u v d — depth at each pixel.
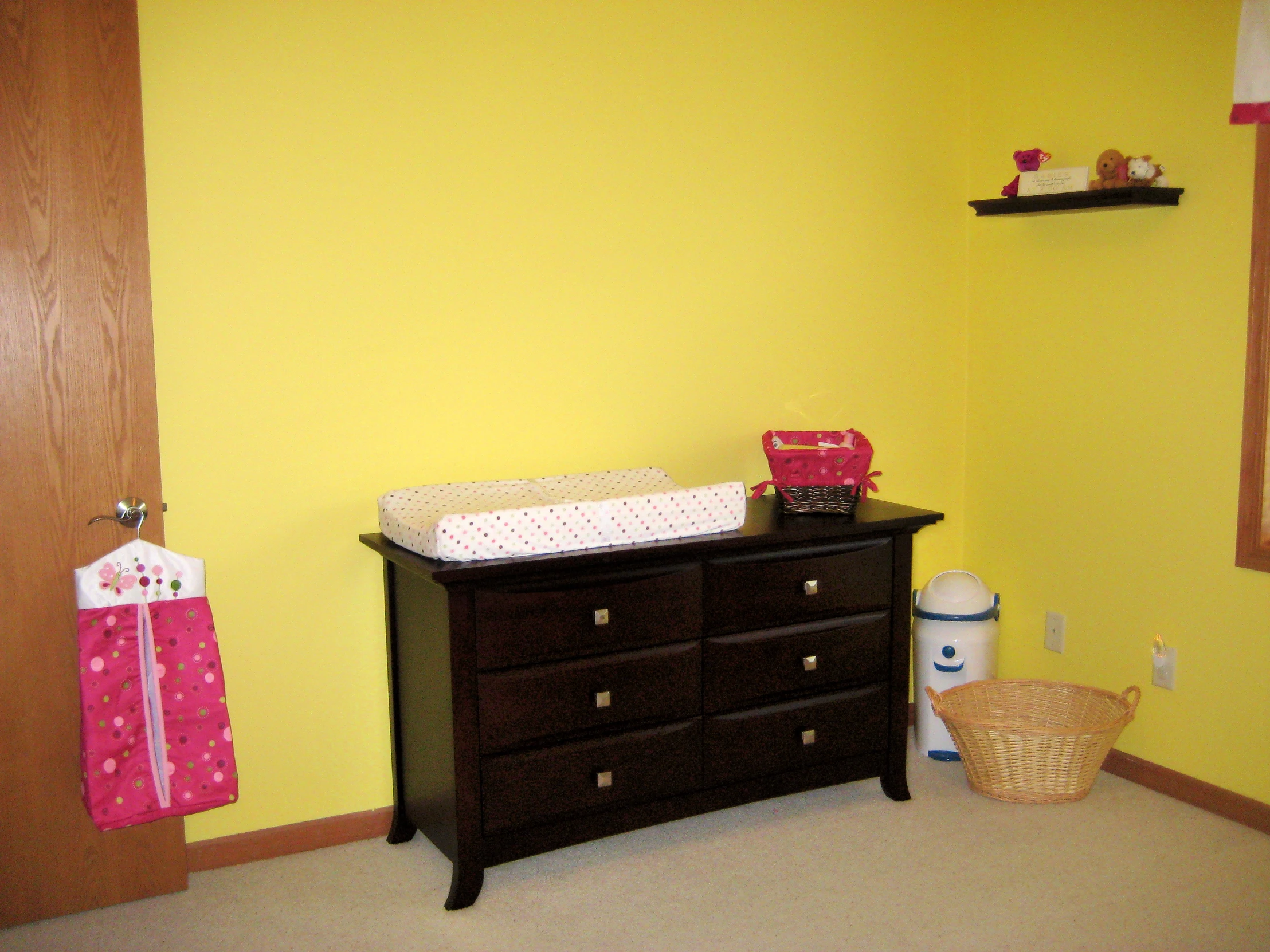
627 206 2.80
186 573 2.29
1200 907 2.26
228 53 2.34
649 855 2.54
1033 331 3.13
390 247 2.54
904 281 3.23
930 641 3.07
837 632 2.66
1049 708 2.99
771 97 2.96
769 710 2.60
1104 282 2.90
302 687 2.57
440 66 2.55
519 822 2.33
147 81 2.27
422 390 2.61
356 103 2.47
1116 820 2.67
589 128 2.73
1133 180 2.65
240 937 2.21
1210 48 2.59
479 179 2.62
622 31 2.75
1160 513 2.80
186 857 2.44
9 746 2.24
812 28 3.00
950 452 3.38
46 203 2.17
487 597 2.23
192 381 2.38
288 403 2.48
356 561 2.59
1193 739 2.76
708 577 2.48
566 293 2.75
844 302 3.14
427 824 2.47
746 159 2.95
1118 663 2.95
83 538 2.26
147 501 2.31
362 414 2.56
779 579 2.56
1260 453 2.53
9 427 2.18
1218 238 2.61
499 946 2.16
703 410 2.97
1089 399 2.97
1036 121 3.06
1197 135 2.63
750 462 3.06
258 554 2.49
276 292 2.44
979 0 3.21
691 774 2.52
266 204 2.41
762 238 2.99
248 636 2.50
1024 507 3.21
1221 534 2.66
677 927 2.22
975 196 3.29
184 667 2.29
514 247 2.68
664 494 2.41
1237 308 2.58
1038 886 2.35
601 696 2.37
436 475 2.65
